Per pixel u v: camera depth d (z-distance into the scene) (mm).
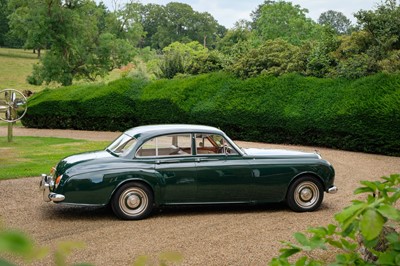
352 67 19516
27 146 18484
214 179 8508
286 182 8781
